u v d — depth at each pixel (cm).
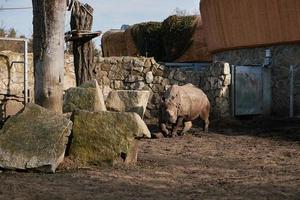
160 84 1661
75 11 1074
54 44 834
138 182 684
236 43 1789
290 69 1616
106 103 1088
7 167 727
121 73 1694
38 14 834
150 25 2386
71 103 868
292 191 647
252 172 787
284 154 980
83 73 1103
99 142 777
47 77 832
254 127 1436
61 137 751
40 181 671
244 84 1591
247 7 1719
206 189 651
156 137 1214
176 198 595
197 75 1639
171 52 2267
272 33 1662
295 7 1591
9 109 1302
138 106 1088
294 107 1616
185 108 1225
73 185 653
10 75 1445
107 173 731
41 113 774
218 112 1552
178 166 824
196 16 2242
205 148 1053
